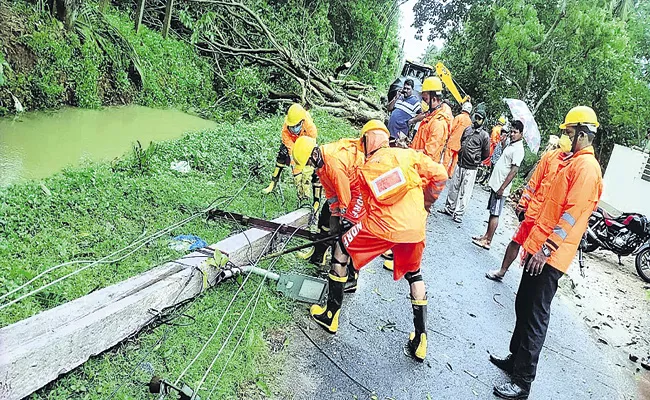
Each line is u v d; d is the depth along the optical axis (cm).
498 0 2241
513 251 630
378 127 413
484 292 610
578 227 384
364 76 2605
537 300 396
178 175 674
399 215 382
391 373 407
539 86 2086
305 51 1603
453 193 885
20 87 901
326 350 414
